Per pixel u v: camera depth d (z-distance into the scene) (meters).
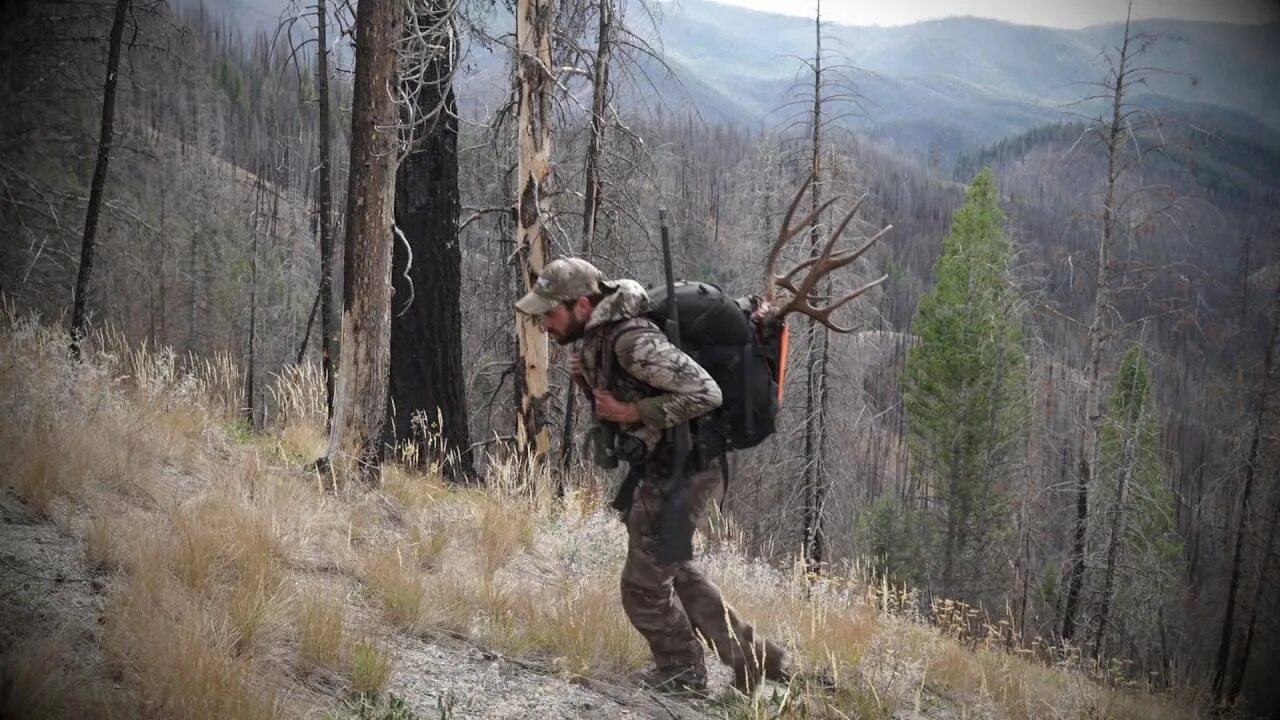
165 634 3.06
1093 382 18.67
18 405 4.95
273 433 7.77
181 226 38.28
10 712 2.54
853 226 19.38
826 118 18.75
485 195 12.29
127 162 16.25
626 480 3.77
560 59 10.44
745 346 3.65
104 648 3.02
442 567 5.23
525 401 9.82
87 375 5.84
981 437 33.47
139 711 2.74
